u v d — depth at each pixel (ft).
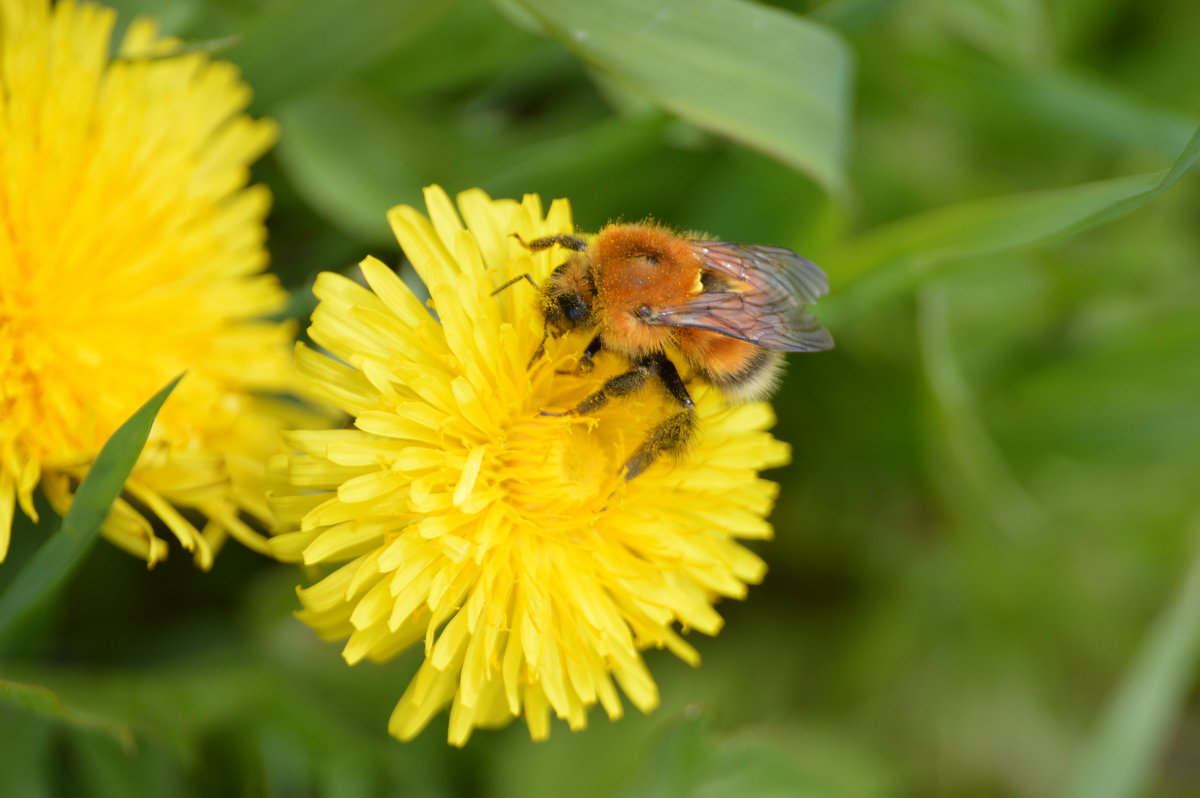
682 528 1.01
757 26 1.04
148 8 1.06
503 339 0.99
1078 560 1.18
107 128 1.01
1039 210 1.05
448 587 0.97
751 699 1.14
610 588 1.00
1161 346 1.17
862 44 1.14
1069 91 1.13
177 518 0.99
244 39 1.05
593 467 1.01
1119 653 1.17
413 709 0.98
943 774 1.16
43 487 1.02
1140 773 1.12
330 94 1.09
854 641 1.16
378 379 0.97
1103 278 1.16
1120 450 1.18
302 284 1.08
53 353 1.00
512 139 1.11
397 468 0.97
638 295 1.01
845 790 1.11
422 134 1.10
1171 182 1.01
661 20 1.03
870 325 1.13
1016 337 1.17
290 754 1.06
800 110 1.05
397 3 1.04
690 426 1.01
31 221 0.99
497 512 0.99
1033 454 1.18
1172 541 1.18
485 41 1.09
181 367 1.02
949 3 1.13
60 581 1.01
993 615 1.17
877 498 1.17
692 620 1.01
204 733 1.05
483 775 1.09
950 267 1.07
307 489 0.98
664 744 1.05
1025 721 1.17
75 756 1.04
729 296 1.02
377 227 1.08
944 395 1.11
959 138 1.17
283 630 1.07
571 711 1.00
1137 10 1.18
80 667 1.06
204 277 1.03
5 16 1.01
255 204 1.04
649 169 1.11
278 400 1.05
